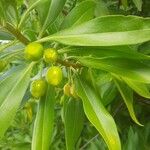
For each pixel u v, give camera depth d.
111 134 0.15
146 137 0.26
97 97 0.16
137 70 0.14
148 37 0.13
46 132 0.16
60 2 0.16
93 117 0.15
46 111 0.16
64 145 0.29
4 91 0.15
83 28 0.14
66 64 0.16
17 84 0.16
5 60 0.16
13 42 0.16
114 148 0.15
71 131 0.18
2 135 0.15
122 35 0.13
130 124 0.28
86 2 0.17
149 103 0.27
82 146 0.29
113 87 0.22
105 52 0.15
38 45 0.15
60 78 0.15
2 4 0.15
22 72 0.16
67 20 0.17
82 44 0.14
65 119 0.18
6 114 0.15
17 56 0.16
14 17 0.15
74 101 0.18
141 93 0.16
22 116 0.31
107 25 0.14
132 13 0.28
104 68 0.15
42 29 0.16
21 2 0.17
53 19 0.16
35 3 0.15
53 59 0.15
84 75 0.17
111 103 0.27
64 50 0.16
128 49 0.14
